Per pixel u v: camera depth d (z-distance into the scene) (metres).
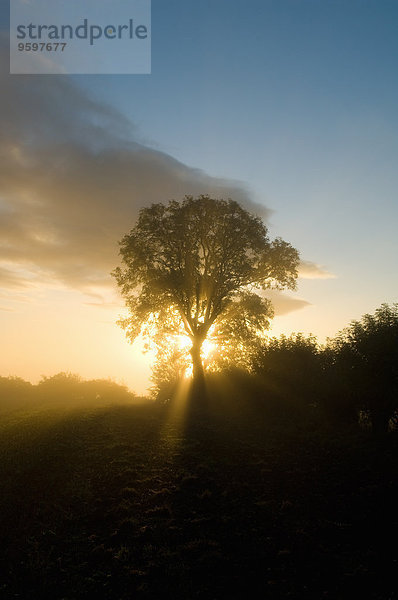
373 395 23.20
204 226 38.47
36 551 11.97
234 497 15.61
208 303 39.34
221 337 39.72
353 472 17.50
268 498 15.53
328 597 10.09
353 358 24.55
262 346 33.09
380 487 15.88
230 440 22.58
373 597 10.02
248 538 12.73
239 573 11.05
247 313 39.78
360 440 21.39
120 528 13.25
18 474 17.02
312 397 27.02
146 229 39.00
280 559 11.67
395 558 11.55
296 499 15.44
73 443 21.47
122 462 18.92
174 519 13.85
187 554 11.85
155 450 20.86
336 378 25.56
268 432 24.05
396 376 22.28
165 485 16.64
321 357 29.17
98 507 14.67
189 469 18.31
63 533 12.96
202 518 13.84
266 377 29.97
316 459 19.22
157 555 11.77
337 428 24.08
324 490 16.11
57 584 10.60
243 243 38.94
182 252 39.12
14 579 10.80
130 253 39.09
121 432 24.31
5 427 26.14
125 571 11.08
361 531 13.09
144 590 10.32
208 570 11.15
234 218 38.34
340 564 11.42
